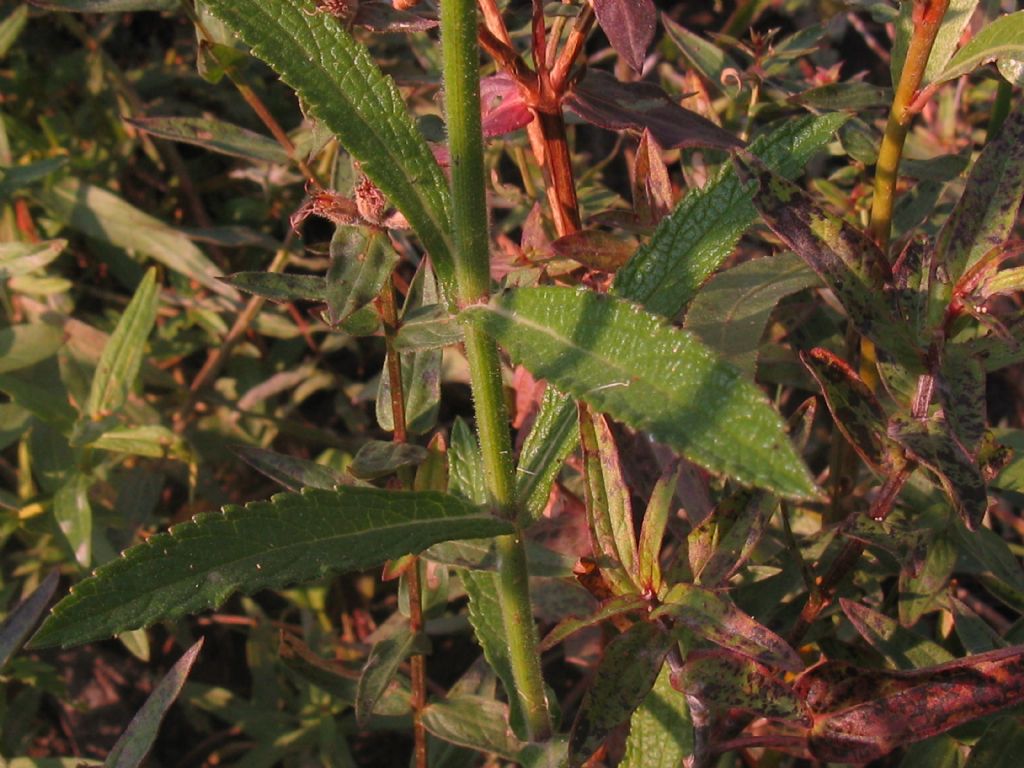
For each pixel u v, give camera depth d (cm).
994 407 41
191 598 17
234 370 40
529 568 23
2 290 37
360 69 18
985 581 26
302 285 23
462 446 24
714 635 19
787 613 25
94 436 32
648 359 16
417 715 27
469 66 17
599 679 20
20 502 33
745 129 31
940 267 19
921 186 29
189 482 36
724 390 15
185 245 38
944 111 34
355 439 40
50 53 44
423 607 28
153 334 40
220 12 17
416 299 24
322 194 21
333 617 38
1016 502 31
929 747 24
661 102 26
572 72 26
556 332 17
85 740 37
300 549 18
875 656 25
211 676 39
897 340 19
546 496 20
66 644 17
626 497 21
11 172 34
